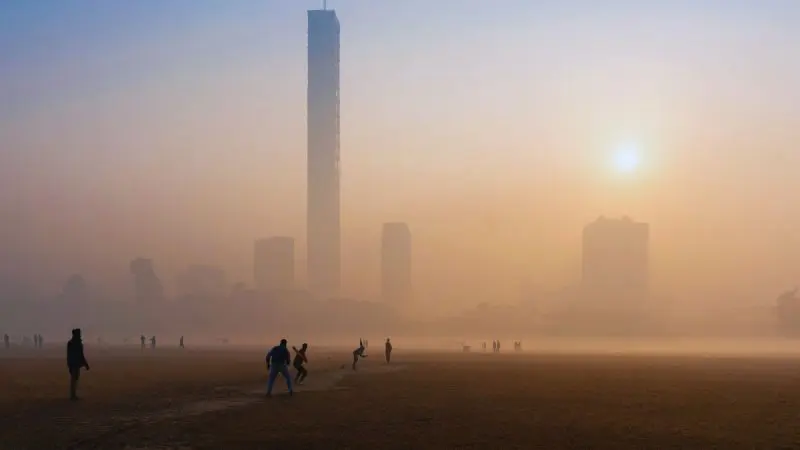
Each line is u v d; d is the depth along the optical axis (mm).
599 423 28344
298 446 23344
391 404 34438
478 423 28219
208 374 56562
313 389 42500
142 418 29250
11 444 23406
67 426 27016
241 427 27031
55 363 74062
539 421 28812
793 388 43312
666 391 41219
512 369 64312
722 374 57125
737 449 23172
